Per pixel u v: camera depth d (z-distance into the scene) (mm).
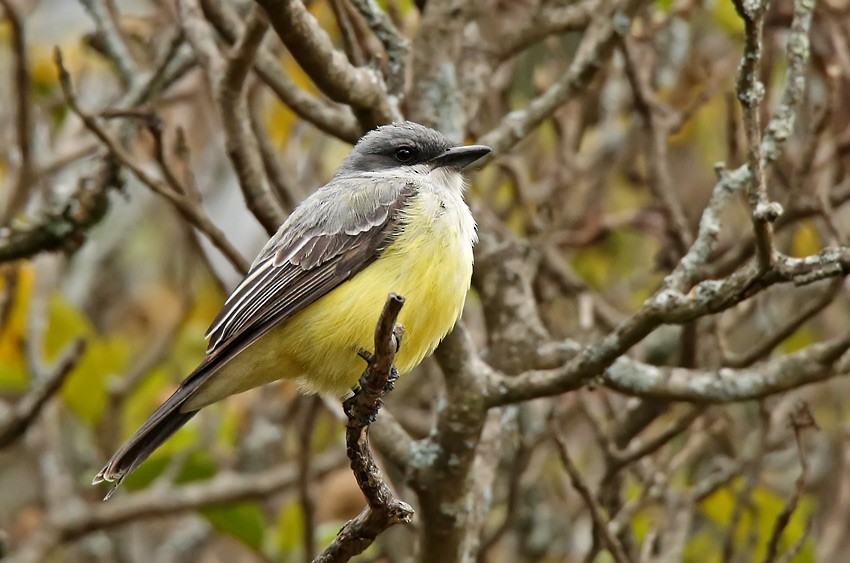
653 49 13742
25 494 16766
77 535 13164
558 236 13680
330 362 9523
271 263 9703
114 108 11289
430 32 11203
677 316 8484
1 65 16109
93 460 15766
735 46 15852
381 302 9406
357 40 11578
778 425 13031
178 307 15891
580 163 14859
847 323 14648
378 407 8070
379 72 10000
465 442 9523
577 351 10719
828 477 14477
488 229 11867
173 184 10766
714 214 9000
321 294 9547
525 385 9352
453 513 9641
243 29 9867
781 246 13867
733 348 14398
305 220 9805
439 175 10312
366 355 7988
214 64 10516
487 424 11008
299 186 13961
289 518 13305
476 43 11969
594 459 14547
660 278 15109
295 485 13312
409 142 10352
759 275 8117
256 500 13289
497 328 10961
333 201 9797
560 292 13766
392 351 7629
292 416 14922
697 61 14875
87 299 16453
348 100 9781
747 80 8008
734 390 9586
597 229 13812
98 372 13617
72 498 13688
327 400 11062
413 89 11172
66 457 16453
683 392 9656
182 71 13242
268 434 14938
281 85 10695
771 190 12719
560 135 13742
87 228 12180
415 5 11906
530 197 14812
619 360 9828
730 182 9055
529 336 10875
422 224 9531
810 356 9430
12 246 12047
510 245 11242
